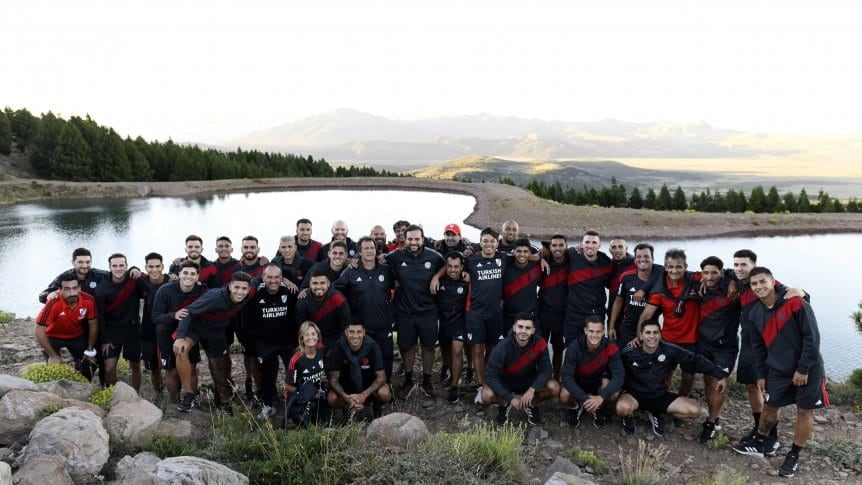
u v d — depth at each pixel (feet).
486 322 25.98
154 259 24.95
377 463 17.72
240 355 33.40
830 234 136.15
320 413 22.57
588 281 26.27
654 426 22.44
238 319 24.93
